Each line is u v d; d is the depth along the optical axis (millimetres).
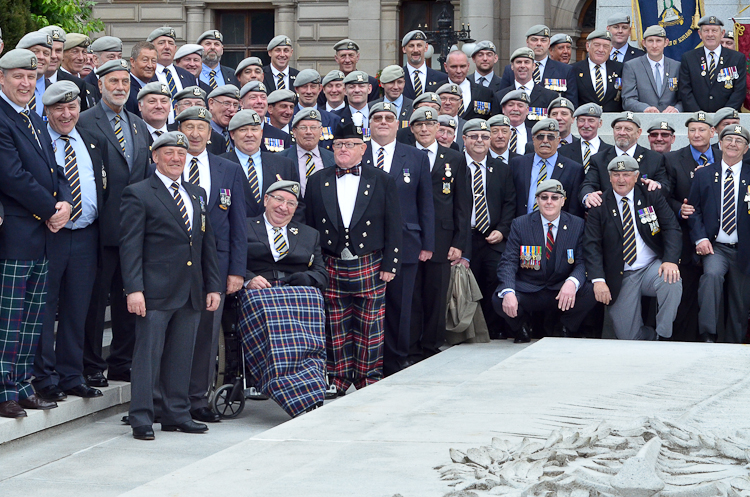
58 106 5941
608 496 3445
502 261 8117
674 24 12188
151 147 5895
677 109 10289
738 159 7895
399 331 7484
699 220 7984
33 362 5859
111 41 8164
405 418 4957
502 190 8344
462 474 3895
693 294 8180
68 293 6070
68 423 5988
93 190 6129
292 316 6387
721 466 3807
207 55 10031
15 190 5484
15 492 4707
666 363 6352
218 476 4055
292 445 4566
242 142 7086
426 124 7781
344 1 21828
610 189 7969
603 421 4469
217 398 6297
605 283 7855
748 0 11945
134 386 5785
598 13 12484
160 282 5773
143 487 3920
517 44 19594
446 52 15492
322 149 7715
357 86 8859
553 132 8266
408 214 7477
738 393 5379
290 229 6793
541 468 3758
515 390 5520
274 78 10273
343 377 7141
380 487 3779
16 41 10469
